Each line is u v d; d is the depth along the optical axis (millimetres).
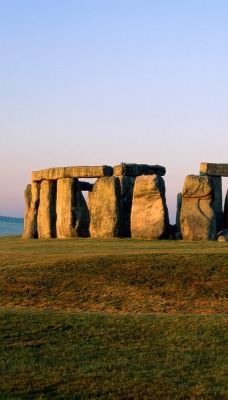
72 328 23578
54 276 33219
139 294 30562
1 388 17734
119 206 48594
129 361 20016
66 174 52031
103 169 50219
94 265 34000
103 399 17094
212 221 45000
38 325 23828
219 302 29156
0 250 43438
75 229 51438
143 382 18109
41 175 54938
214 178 53219
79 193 52250
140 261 33906
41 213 54938
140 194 46938
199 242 42406
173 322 23922
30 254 39250
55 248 42812
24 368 19328
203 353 20719
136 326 23688
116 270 33156
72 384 18031
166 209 46719
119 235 48062
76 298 30703
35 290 31953
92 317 25047
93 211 49219
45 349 21328
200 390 17500
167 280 31609
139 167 53031
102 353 20875
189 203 45781
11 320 24406
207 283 31000
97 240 46500
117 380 18297
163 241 44219
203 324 23469
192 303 29266
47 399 17031
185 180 45781
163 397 17156
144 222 46469
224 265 32500
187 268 32562
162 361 20000
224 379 18281
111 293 30922
